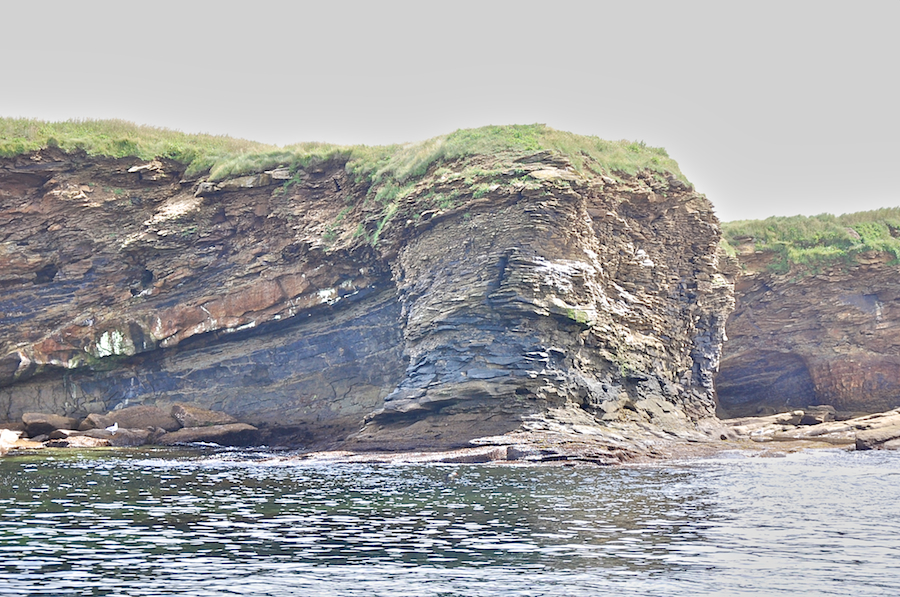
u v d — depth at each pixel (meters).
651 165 56.03
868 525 22.72
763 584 16.81
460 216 49.47
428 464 38.38
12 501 25.83
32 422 52.59
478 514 23.97
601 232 51.62
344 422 55.00
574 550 19.44
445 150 53.28
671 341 54.19
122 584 16.23
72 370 57.34
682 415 52.47
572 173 49.88
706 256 56.62
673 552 19.36
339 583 16.50
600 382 48.34
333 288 56.66
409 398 46.09
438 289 48.88
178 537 20.44
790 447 47.62
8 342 56.97
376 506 25.36
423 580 16.77
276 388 57.19
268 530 21.45
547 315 46.09
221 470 35.75
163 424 55.19
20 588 15.84
